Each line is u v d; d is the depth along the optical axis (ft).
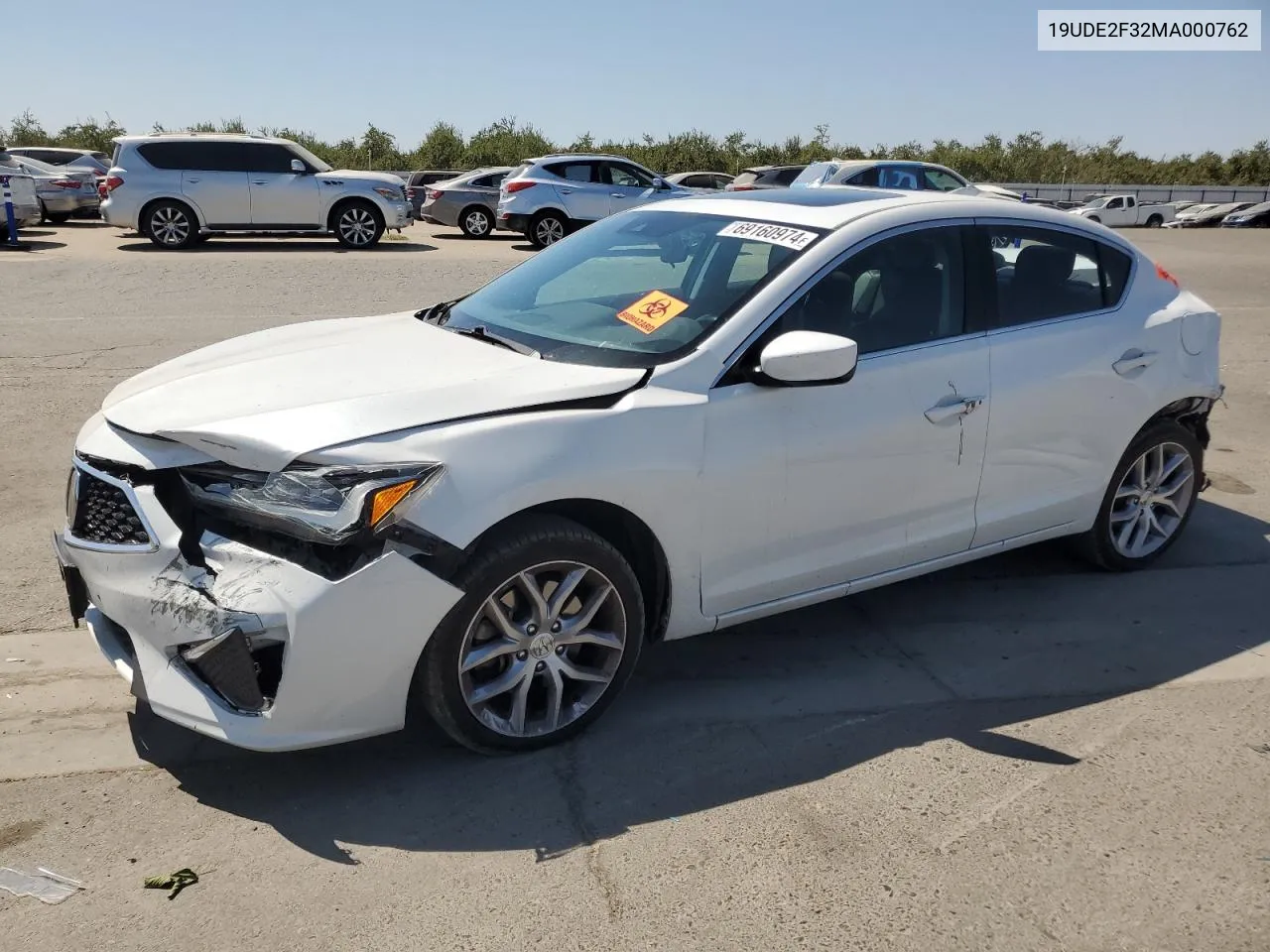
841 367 10.67
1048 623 14.24
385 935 8.20
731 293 11.83
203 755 10.60
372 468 9.27
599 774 10.44
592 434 10.23
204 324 32.71
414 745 10.87
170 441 9.82
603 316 12.16
